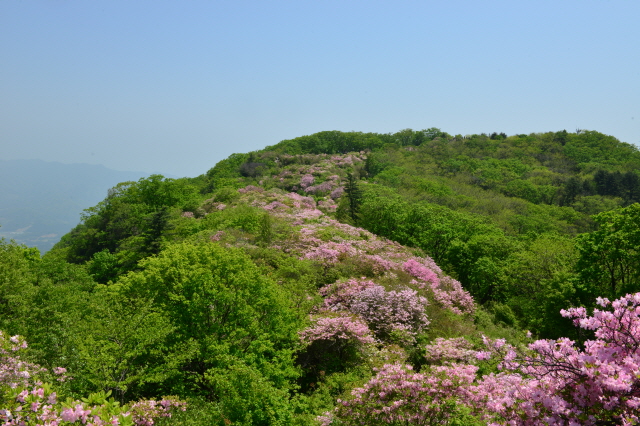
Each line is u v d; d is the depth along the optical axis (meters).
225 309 15.16
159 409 10.08
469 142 128.50
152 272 16.31
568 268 25.64
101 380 10.80
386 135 138.88
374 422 9.11
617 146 120.94
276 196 49.12
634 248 20.61
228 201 48.19
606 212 22.73
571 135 131.75
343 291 20.20
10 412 5.74
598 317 6.48
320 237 29.98
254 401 11.63
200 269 15.46
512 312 26.30
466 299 24.61
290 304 17.00
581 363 6.11
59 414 6.00
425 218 42.03
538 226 55.34
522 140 130.38
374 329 17.88
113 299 15.31
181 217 41.41
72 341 12.73
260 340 14.17
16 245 27.81
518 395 6.71
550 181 89.81
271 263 24.47
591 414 5.69
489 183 87.88
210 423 11.05
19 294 17.48
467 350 14.56
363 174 82.94
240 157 93.06
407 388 8.91
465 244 37.50
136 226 43.81
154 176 52.38
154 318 13.37
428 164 100.81
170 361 12.53
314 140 114.38
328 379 14.38
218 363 13.31
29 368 9.49
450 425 8.73
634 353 5.99
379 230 43.34
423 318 18.42
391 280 22.47
